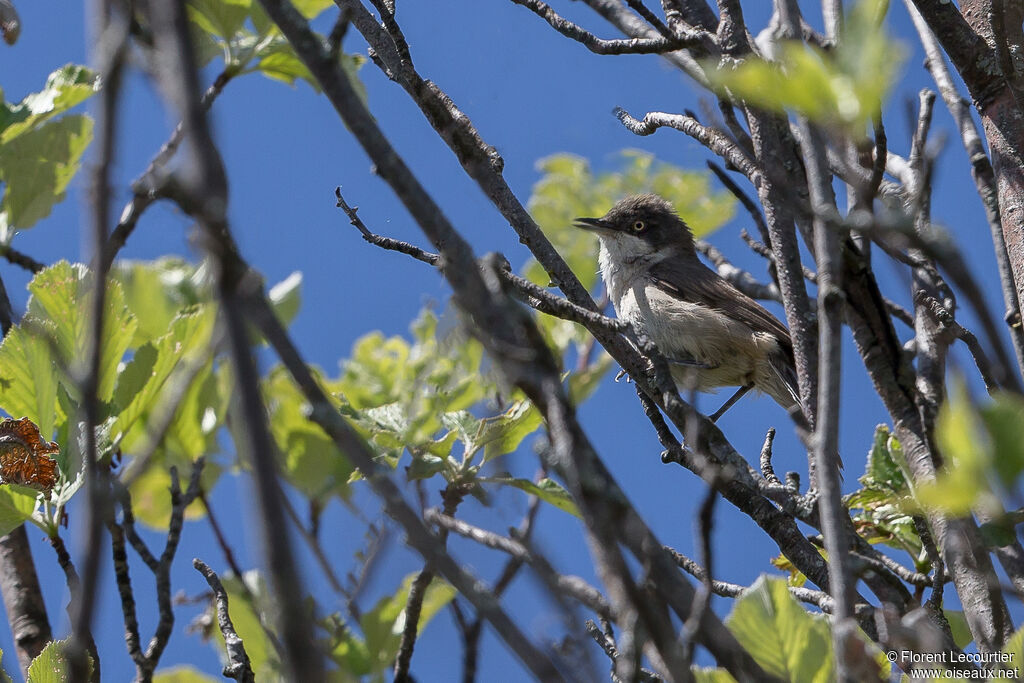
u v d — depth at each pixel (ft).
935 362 24.23
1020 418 12.45
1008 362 13.50
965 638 24.63
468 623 20.71
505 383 15.57
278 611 11.27
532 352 15.40
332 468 26.89
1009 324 24.38
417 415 26.86
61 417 25.59
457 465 25.20
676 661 14.30
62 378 25.41
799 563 22.39
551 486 23.94
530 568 15.96
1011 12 26.66
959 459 12.73
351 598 21.06
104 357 25.90
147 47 12.97
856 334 24.03
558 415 14.94
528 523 20.02
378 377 32.04
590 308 25.62
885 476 25.25
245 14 30.30
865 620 20.44
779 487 22.17
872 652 17.52
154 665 20.61
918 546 26.02
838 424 16.37
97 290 12.67
